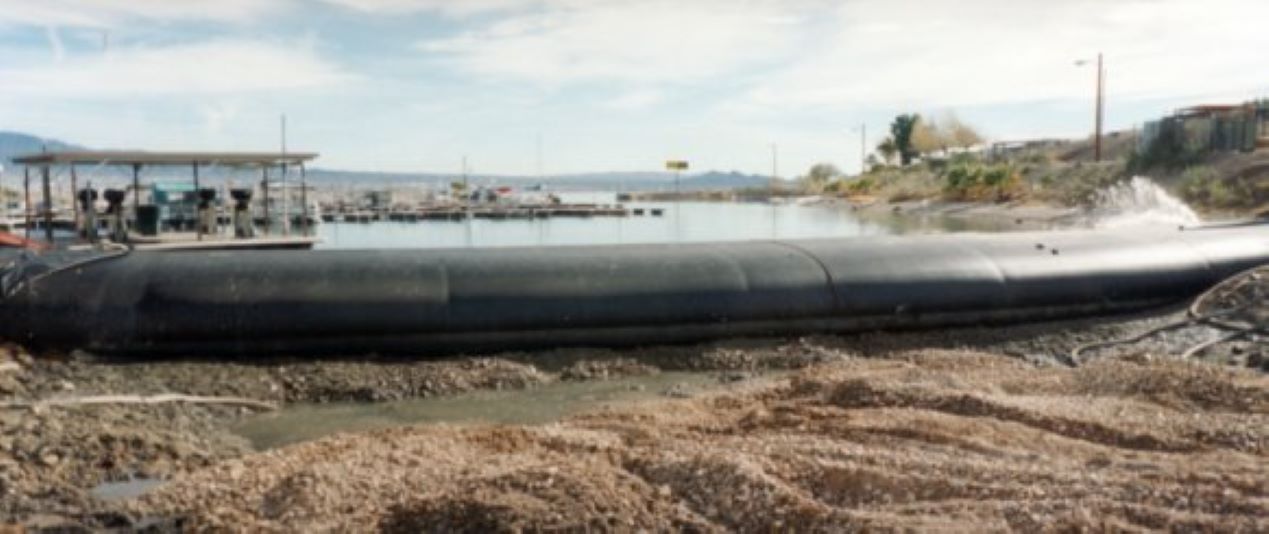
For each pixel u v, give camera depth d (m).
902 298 13.61
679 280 12.94
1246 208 33.47
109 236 22.31
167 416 9.63
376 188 67.12
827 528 5.78
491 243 34.59
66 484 7.56
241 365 11.51
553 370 11.84
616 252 13.48
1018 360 11.84
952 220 45.22
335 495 6.80
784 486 6.38
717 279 13.07
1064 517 5.58
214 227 23.25
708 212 59.50
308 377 11.09
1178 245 15.73
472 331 12.23
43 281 11.73
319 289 11.91
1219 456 7.01
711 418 8.98
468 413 10.16
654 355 12.51
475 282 12.37
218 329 11.62
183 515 6.84
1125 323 14.29
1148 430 7.77
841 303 13.38
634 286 12.74
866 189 76.44
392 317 11.94
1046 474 6.44
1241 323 13.53
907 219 47.72
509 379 11.37
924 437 7.62
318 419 9.92
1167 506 5.79
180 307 11.58
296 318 11.76
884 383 9.42
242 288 11.80
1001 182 51.16
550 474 6.60
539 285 12.50
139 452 8.30
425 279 12.26
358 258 12.57
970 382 9.75
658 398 10.65
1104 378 9.78
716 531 5.95
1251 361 11.77
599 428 8.74
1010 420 8.27
